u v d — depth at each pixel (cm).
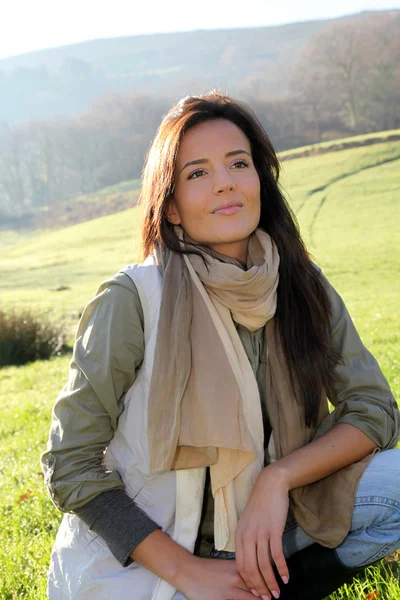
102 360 214
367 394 235
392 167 5425
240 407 214
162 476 218
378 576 271
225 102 245
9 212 10125
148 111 12775
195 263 224
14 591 306
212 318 220
